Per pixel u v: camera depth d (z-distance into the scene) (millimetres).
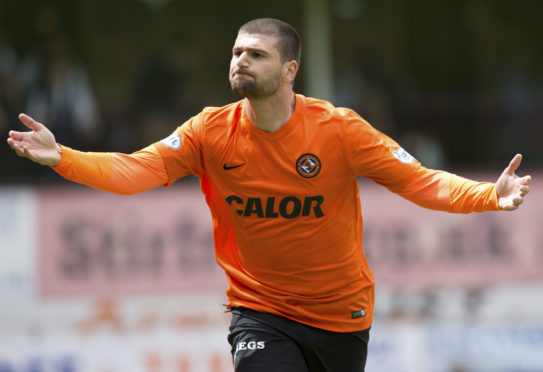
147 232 30984
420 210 31312
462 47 36000
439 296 31125
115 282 30828
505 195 14359
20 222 30875
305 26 35938
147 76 35125
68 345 30641
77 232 30891
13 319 30625
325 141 15109
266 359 15695
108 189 14664
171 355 30641
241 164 15227
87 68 34781
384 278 31156
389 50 36062
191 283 30891
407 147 35719
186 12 35406
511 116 35781
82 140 34219
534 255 31328
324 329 16109
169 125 34969
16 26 34219
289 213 15320
